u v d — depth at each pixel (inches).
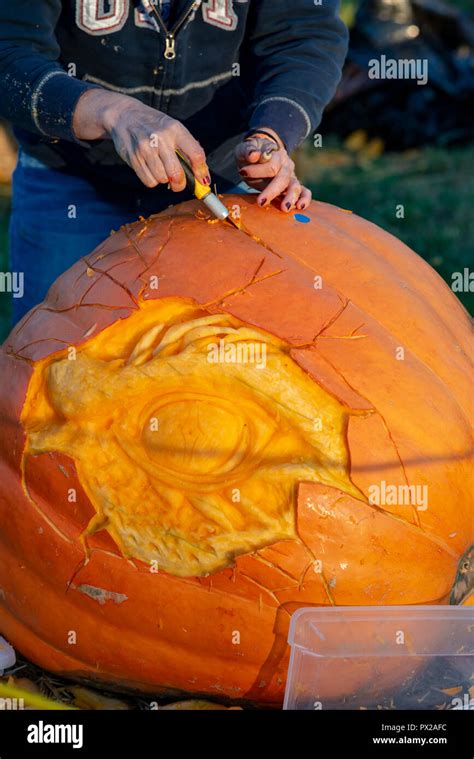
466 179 285.0
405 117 326.6
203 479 82.5
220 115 111.3
